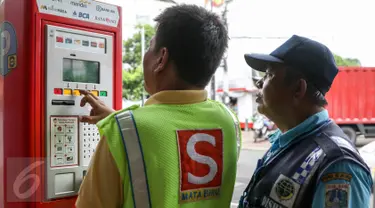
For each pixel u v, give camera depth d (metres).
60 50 1.49
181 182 1.00
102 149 0.97
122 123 0.95
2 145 1.57
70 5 1.52
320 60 1.16
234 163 1.15
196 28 1.01
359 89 7.85
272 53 1.23
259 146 7.98
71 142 1.53
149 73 1.10
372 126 7.95
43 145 1.45
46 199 1.48
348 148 1.03
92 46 1.60
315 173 1.03
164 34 1.03
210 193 1.08
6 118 1.54
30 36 1.41
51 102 1.47
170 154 0.98
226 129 1.13
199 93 1.09
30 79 1.42
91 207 0.97
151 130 0.96
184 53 1.01
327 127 1.14
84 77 1.58
